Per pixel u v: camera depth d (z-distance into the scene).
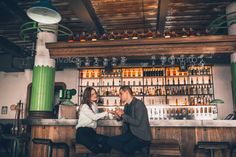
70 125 4.36
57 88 9.02
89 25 5.96
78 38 4.98
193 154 3.95
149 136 2.95
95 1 5.29
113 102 7.82
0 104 8.90
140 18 6.11
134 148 2.91
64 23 6.54
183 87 7.49
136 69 7.81
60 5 5.51
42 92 5.32
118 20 6.25
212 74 7.46
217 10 5.63
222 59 7.40
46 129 4.45
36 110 5.25
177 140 3.86
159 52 4.63
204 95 7.38
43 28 5.43
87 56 4.87
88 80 8.05
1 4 4.98
